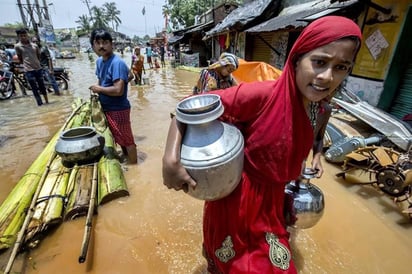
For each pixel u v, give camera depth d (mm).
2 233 2496
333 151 4082
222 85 3430
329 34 1008
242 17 12570
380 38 5090
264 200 1369
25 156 4758
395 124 4055
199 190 1229
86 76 15914
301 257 2408
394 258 2430
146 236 2693
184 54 21922
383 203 3207
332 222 2869
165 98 9359
